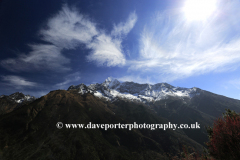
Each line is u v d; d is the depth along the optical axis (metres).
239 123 7.37
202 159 8.55
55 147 99.94
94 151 103.88
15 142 103.50
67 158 92.12
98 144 116.31
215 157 8.16
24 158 86.06
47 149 96.62
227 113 8.47
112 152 109.69
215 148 8.04
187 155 9.34
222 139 7.72
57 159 89.50
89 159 94.06
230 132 7.42
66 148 100.88
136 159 111.88
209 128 9.10
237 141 7.09
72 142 108.69
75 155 96.62
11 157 87.06
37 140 107.94
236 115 7.96
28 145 100.88
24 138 109.38
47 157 89.19
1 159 84.56
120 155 108.38
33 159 85.25
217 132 8.05
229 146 7.25
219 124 8.14
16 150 94.00
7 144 99.12
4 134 108.94
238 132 7.18
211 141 8.50
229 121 7.75
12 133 113.25
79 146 104.69
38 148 97.69
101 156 102.69
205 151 9.21
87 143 111.50
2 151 91.06
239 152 6.84
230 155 7.23
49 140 108.19
